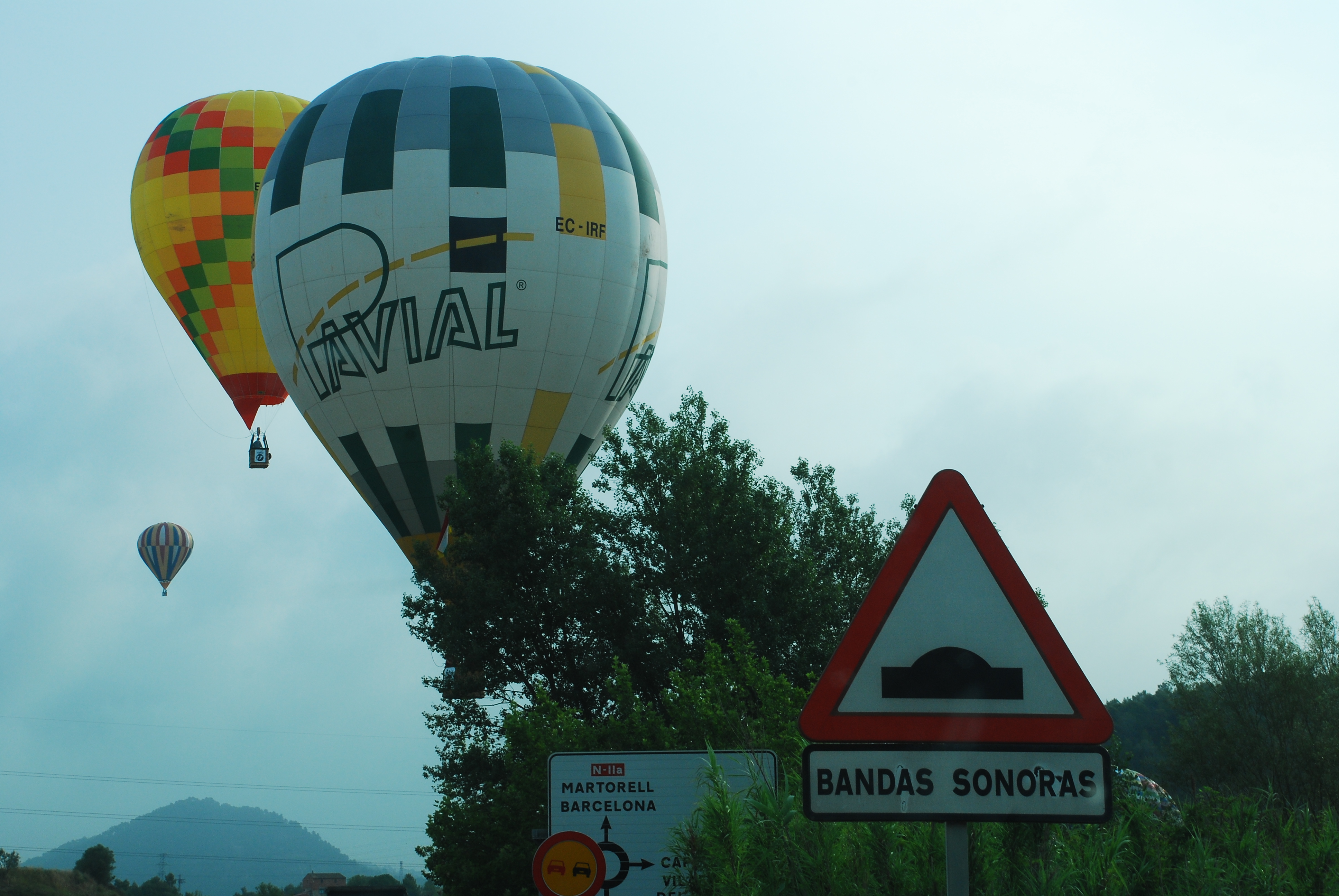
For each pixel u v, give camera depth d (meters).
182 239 49.53
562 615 29.77
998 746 4.34
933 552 4.46
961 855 4.32
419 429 38.50
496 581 29.73
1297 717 38.16
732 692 17.58
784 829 7.89
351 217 38.41
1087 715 4.33
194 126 50.69
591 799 11.36
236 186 49.81
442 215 38.22
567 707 29.59
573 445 40.09
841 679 4.39
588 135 40.75
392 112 39.56
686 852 9.25
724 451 32.69
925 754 4.36
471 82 40.62
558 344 38.94
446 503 31.81
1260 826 8.78
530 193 38.91
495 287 38.22
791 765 11.27
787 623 30.81
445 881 20.06
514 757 19.41
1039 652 4.38
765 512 31.42
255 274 40.62
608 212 39.97
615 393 40.75
